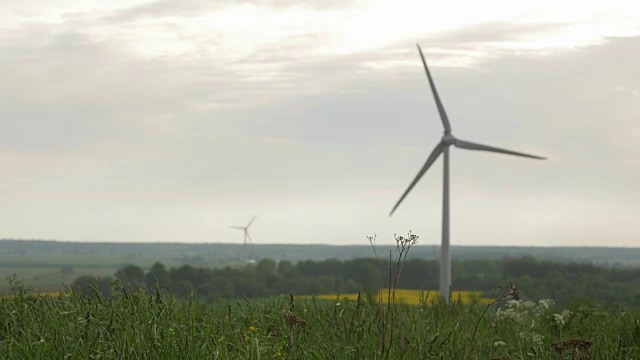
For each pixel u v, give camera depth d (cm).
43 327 930
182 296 1118
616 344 1066
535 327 1255
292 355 890
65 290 1097
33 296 1056
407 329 1081
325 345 937
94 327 917
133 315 979
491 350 1016
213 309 1106
